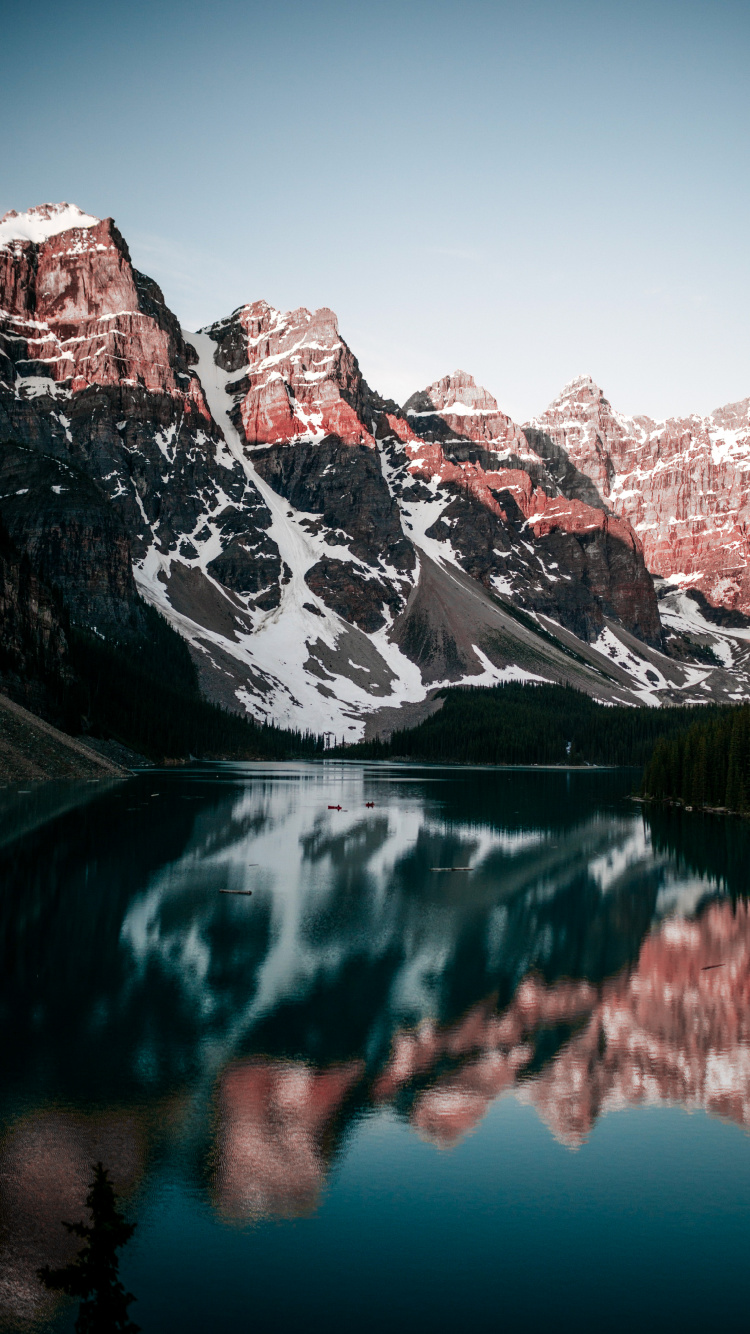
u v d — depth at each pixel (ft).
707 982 159.22
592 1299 74.49
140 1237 80.07
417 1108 106.42
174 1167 91.20
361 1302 73.10
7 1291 70.85
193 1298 73.00
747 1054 125.29
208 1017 133.28
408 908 216.74
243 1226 82.53
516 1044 127.54
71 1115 100.58
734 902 232.53
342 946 177.88
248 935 183.01
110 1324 60.80
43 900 203.92
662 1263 79.05
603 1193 89.81
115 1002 138.10
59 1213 82.28
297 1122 101.71
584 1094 111.65
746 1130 103.55
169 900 211.00
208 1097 106.63
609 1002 147.23
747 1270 78.69
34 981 146.82
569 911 218.59
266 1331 69.56
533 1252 80.64
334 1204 86.48
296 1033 128.47
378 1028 131.75
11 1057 115.65
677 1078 117.08
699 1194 90.17
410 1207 86.38
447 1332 70.18
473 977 159.84
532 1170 93.81
